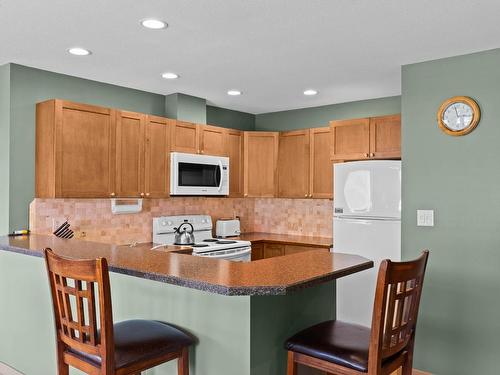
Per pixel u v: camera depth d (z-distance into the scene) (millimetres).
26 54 3064
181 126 4148
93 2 2227
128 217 4074
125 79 3738
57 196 3207
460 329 2990
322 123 4859
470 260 2953
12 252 2926
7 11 2338
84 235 3721
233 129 4855
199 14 2371
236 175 4770
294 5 2250
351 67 3352
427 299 3127
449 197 3043
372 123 3941
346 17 2400
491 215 2873
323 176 4543
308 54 3041
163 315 2062
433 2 2205
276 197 4863
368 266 2137
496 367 2855
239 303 1761
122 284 2287
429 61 3150
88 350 1618
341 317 3609
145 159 3812
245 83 3859
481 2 2201
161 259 2215
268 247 4703
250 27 2553
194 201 4727
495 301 2857
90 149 3412
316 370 2143
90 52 3018
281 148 4867
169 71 3486
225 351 1803
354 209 3629
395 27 2537
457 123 2994
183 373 1831
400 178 3422
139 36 2707
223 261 2158
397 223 3400
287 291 1581
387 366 1629
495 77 2873
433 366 3098
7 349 3014
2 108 3328
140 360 1663
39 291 2717
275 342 1853
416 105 3201
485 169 2898
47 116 3291
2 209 3314
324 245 4254
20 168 3318
